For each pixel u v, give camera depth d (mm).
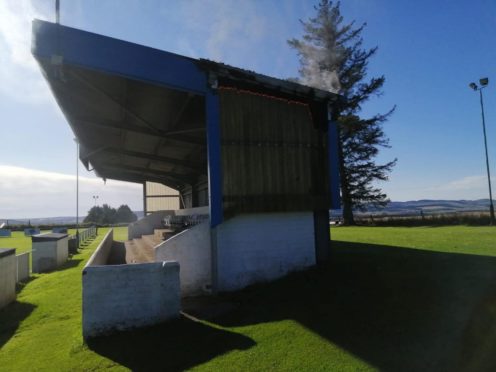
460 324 4301
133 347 4684
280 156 7672
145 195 20781
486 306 4652
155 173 17609
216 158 7082
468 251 8453
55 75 6598
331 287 6266
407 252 8664
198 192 16219
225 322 5305
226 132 7262
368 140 26969
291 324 4938
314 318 5074
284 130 7777
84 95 7719
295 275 7363
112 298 5148
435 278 6031
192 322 5359
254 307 5875
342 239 12836
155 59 6719
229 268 7105
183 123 9352
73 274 10859
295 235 7715
